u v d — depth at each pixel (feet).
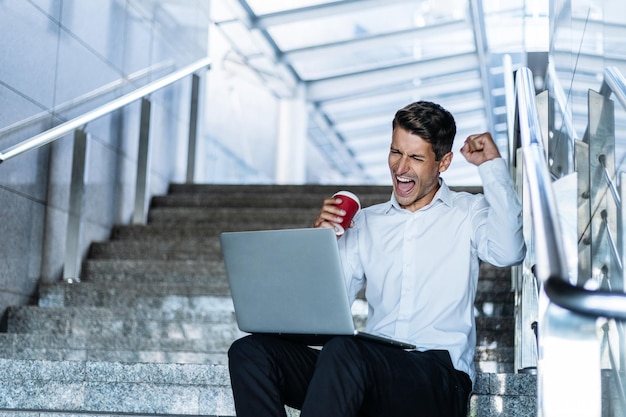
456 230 7.59
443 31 32.14
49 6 13.93
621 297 4.03
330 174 49.65
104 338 12.27
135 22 17.42
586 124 9.09
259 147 37.65
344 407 6.21
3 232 13.48
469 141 7.54
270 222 18.30
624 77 7.11
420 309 7.47
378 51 34.91
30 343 11.99
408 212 7.73
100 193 17.43
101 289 14.49
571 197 7.68
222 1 28.96
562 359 4.32
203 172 26.00
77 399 8.93
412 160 7.43
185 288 14.40
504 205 7.27
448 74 37.96
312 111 40.45
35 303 14.51
